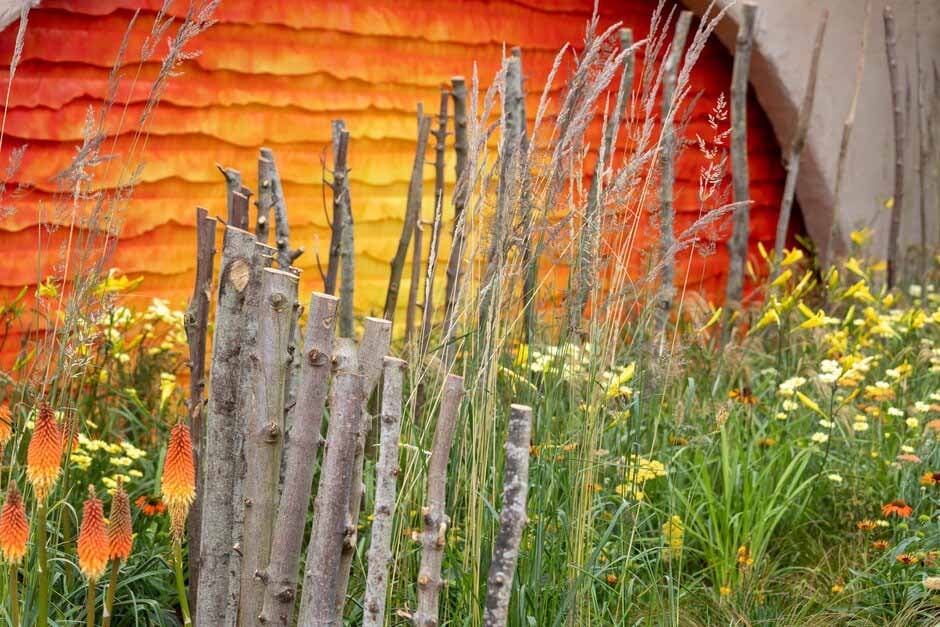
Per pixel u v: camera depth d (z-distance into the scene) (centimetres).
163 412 428
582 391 335
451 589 320
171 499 233
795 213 823
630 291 364
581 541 306
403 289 642
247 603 249
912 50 819
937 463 448
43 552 242
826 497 450
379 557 244
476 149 312
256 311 254
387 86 626
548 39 687
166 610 330
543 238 330
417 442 308
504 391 337
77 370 361
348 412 233
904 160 827
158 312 488
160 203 551
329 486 235
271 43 578
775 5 727
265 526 247
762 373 545
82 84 517
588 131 686
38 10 498
